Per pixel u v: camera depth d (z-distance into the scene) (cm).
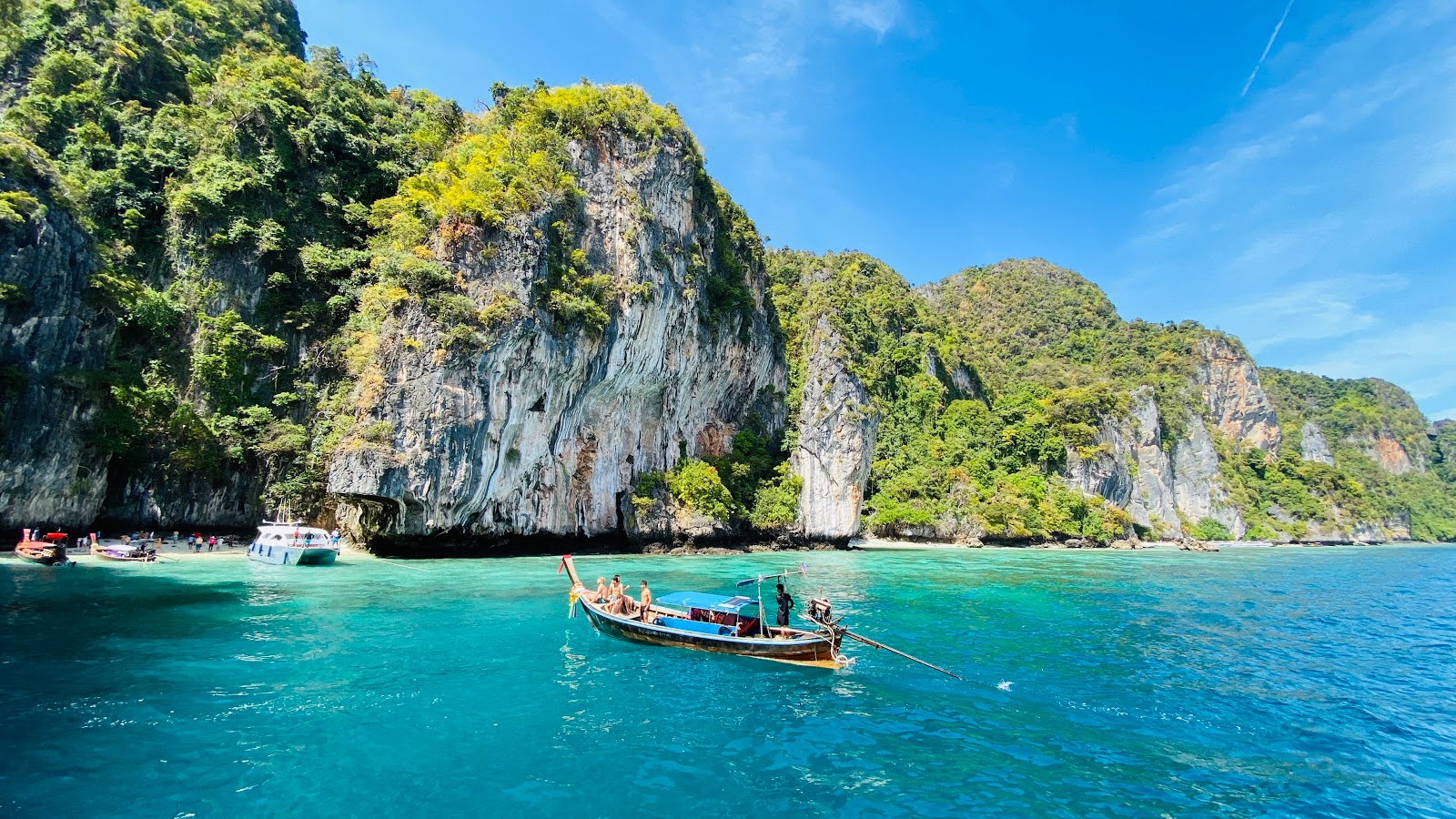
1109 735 1364
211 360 4041
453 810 966
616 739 1255
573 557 4456
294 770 1073
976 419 9088
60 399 3428
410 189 4525
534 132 4762
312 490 4206
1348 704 1617
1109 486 9338
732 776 1112
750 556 5241
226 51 5444
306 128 4784
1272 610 3123
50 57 4369
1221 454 12606
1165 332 14300
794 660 1778
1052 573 4469
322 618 2170
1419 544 13075
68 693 1355
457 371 3781
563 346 4322
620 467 5175
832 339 6919
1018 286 16088
